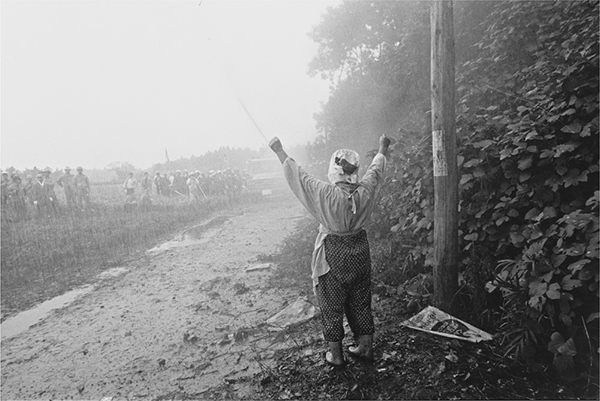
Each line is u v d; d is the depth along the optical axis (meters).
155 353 3.37
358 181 2.50
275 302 4.23
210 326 3.81
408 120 7.90
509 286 2.55
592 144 2.80
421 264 4.04
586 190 2.85
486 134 3.44
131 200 14.97
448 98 2.87
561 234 2.44
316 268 2.46
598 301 2.35
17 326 4.39
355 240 2.40
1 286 5.98
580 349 2.33
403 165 4.52
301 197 2.41
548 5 5.25
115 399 2.72
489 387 2.30
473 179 3.29
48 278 6.30
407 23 9.02
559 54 4.38
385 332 3.04
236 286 4.90
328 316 2.49
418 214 3.95
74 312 4.71
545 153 2.79
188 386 2.77
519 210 3.08
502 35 5.53
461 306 3.08
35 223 12.08
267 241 7.91
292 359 2.88
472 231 3.25
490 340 2.70
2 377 3.19
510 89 4.61
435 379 2.41
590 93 3.10
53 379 3.09
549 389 2.25
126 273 6.38
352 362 2.68
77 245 8.61
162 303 4.70
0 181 13.84
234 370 2.90
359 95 11.72
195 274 5.93
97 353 3.50
